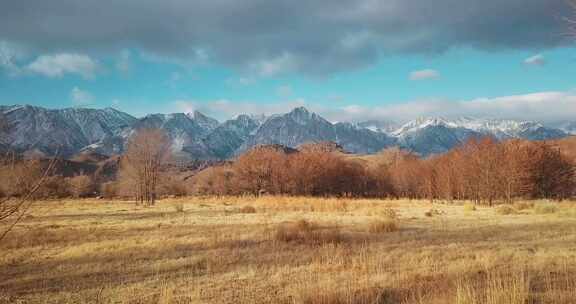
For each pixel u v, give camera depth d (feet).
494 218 67.51
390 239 45.44
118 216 82.64
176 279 29.76
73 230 56.95
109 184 239.50
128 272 32.09
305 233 47.16
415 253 37.24
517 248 38.96
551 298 22.74
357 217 73.00
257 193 237.25
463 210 90.74
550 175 165.07
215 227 58.75
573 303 21.80
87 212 95.86
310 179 231.30
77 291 27.25
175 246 42.57
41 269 33.30
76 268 33.50
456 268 30.58
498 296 21.25
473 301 20.72
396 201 143.64
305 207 95.50
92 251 40.22
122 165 170.50
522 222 60.29
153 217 79.20
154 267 33.37
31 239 46.83
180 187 244.83
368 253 36.88
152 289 27.43
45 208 100.94
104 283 29.07
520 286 22.66
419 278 28.19
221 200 149.89
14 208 16.51
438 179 179.01
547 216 69.56
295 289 25.77
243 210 89.86
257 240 45.50
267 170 236.84
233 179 246.06
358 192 244.83
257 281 28.73
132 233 53.62
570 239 44.04
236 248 41.04
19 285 28.86
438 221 63.21
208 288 27.22
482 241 43.55
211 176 272.72
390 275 29.22
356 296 24.21
